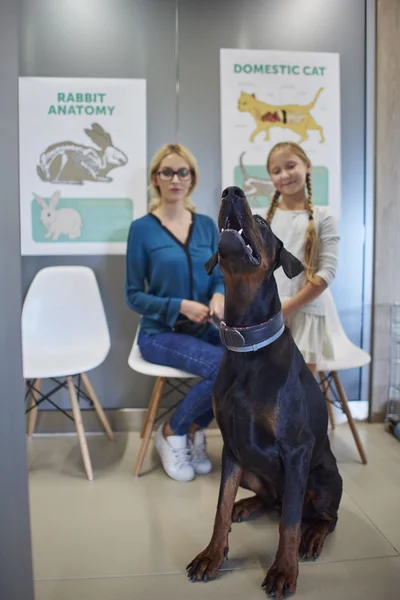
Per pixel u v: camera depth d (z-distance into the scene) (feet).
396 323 8.53
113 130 7.91
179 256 7.20
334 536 5.49
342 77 8.14
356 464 7.21
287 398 4.60
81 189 7.97
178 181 7.43
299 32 8.01
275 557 4.92
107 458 7.40
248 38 7.94
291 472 4.64
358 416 8.61
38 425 8.28
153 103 7.95
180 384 8.34
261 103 8.03
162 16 7.81
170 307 6.82
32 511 5.98
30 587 3.52
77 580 4.79
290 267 4.67
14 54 3.11
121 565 5.01
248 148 8.08
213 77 7.97
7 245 3.22
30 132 7.82
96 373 8.32
